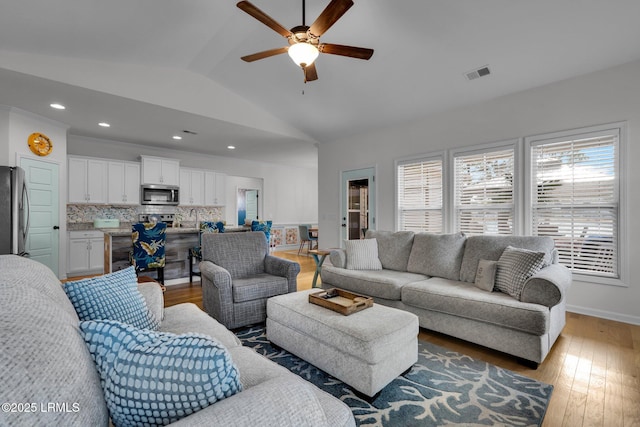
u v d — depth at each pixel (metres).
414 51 3.34
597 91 3.16
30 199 4.27
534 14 2.64
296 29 2.32
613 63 3.03
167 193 6.32
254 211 8.65
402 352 1.95
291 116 5.33
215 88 4.61
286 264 3.14
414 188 4.78
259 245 3.46
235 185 8.22
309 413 0.78
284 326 2.31
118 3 2.63
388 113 4.66
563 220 3.39
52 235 4.59
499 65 3.30
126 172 5.88
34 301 0.75
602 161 3.15
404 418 1.62
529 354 2.15
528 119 3.61
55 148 4.66
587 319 3.10
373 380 1.72
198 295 3.95
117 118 4.55
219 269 2.82
